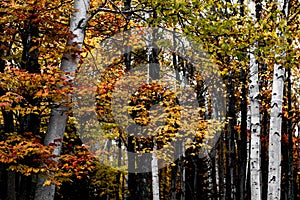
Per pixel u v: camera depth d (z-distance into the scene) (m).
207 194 19.89
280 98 8.44
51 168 6.63
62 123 7.11
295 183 24.94
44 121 9.94
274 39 7.18
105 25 10.35
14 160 6.21
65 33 7.02
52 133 7.02
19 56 7.82
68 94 7.05
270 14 7.60
